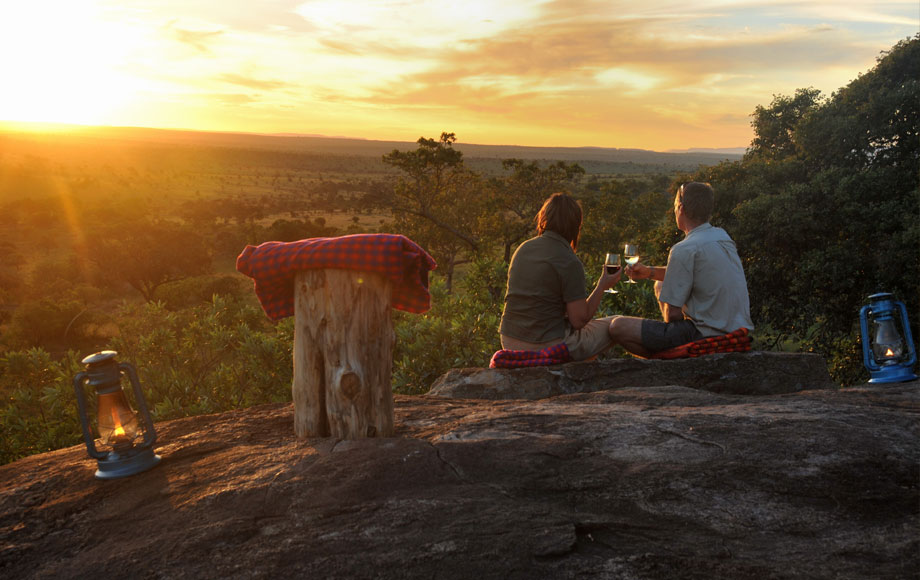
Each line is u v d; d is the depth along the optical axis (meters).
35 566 1.72
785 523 1.82
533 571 1.56
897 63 15.77
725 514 1.87
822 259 13.10
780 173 15.83
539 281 3.80
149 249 55.25
